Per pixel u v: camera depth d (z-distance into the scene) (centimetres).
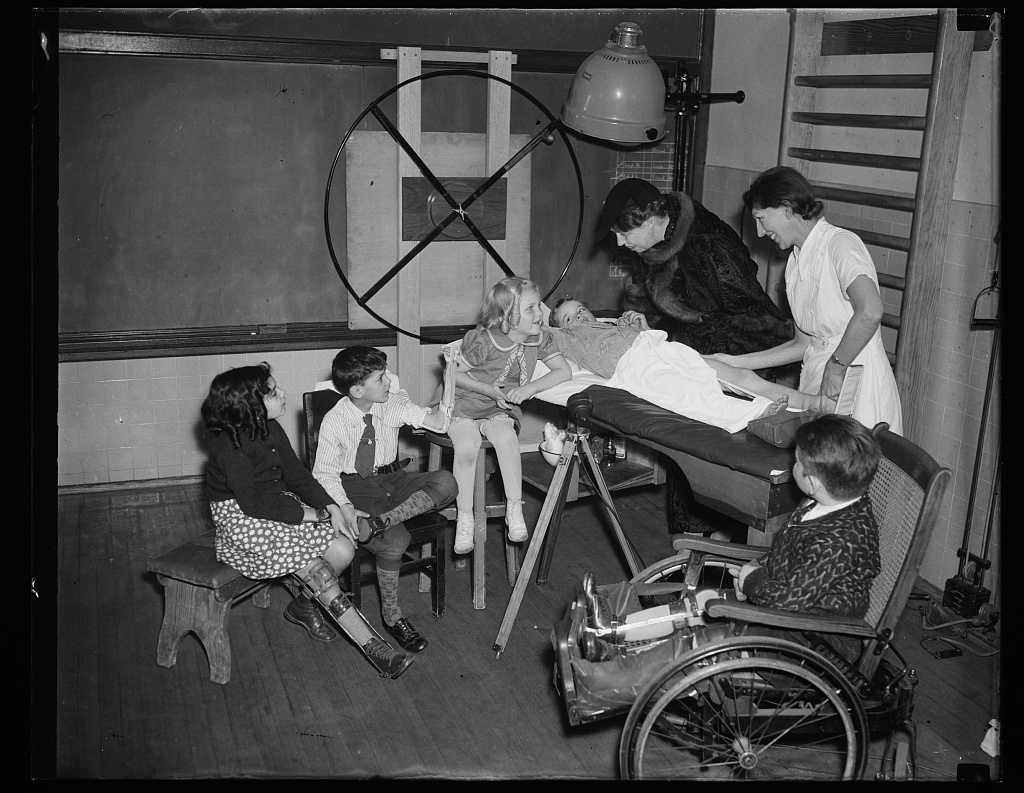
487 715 285
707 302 351
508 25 443
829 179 399
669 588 267
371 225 434
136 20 390
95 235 412
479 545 340
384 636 324
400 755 265
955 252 336
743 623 231
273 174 427
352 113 430
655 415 292
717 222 347
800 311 321
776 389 309
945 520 355
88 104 396
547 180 471
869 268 294
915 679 231
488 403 330
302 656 315
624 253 495
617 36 357
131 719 278
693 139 492
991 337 325
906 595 224
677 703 246
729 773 251
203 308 436
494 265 429
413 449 420
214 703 287
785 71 424
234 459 280
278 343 441
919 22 343
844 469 225
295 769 257
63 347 419
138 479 446
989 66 314
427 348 449
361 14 419
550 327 345
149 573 367
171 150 411
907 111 357
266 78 415
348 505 304
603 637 243
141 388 435
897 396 312
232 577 290
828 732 227
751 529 272
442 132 420
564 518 424
